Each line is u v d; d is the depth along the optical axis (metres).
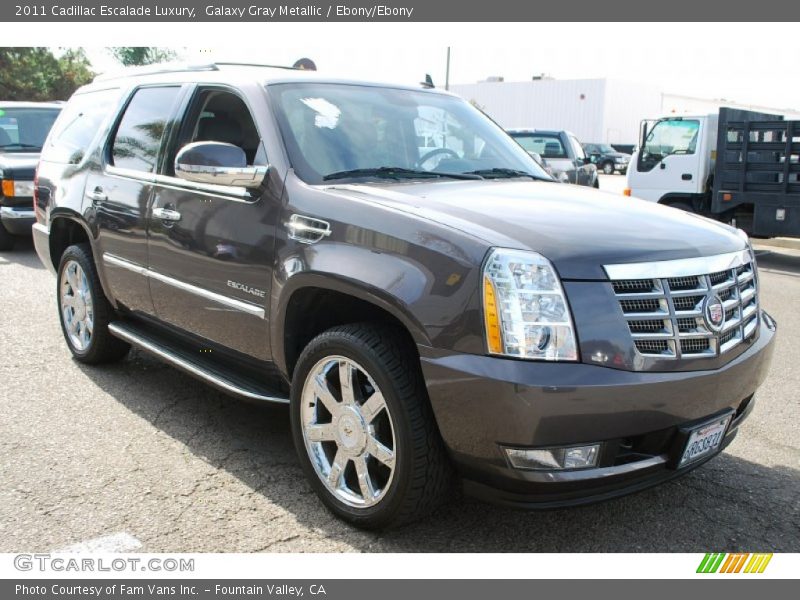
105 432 4.07
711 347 2.85
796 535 3.19
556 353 2.58
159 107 4.41
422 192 3.33
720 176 11.12
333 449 3.25
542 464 2.59
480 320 2.62
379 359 2.87
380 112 3.99
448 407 2.68
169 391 4.73
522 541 3.11
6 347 5.56
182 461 3.75
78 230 5.20
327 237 3.11
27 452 3.80
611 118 38.22
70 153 5.23
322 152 3.56
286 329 3.33
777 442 4.15
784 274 9.99
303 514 3.26
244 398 3.55
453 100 4.57
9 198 9.50
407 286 2.78
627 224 3.04
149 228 4.16
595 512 3.37
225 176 3.36
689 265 2.84
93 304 4.86
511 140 4.60
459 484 3.04
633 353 2.65
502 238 2.73
